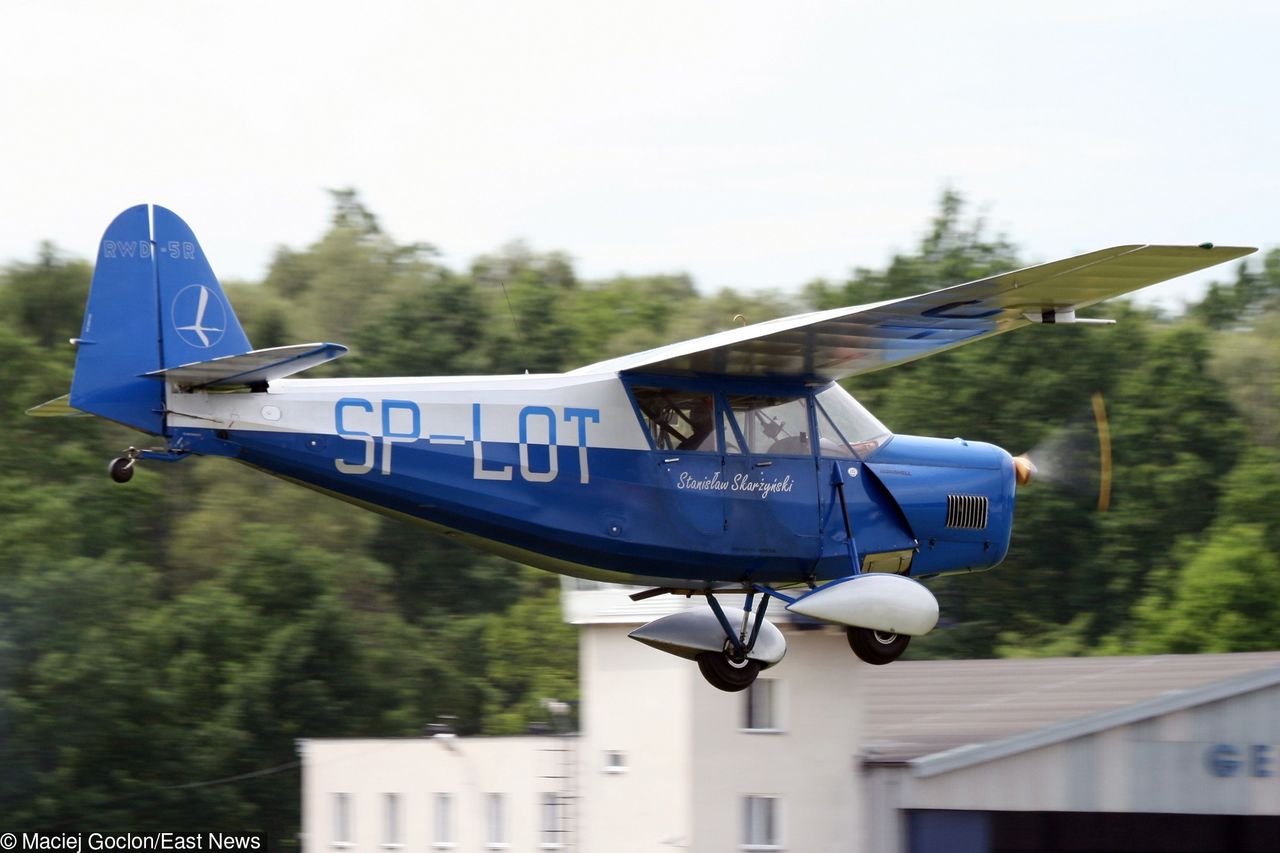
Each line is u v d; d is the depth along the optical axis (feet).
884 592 141.28
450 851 247.50
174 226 130.72
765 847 178.70
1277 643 368.89
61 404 131.13
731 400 141.90
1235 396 490.08
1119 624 413.59
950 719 175.94
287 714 370.32
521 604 449.89
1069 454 162.30
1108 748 146.51
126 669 354.33
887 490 147.64
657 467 137.08
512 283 643.04
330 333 577.43
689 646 150.41
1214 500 435.94
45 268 524.11
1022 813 149.69
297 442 127.95
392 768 255.29
